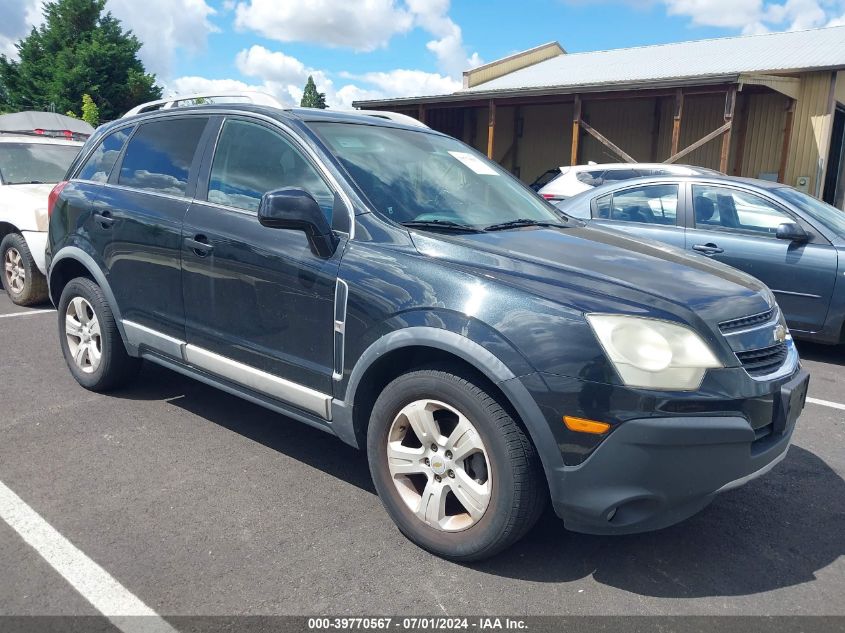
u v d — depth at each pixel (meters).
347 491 3.42
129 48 52.16
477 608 2.55
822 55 17.33
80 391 4.66
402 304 2.82
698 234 6.53
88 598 2.53
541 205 4.09
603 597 2.64
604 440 2.46
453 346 2.65
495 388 2.65
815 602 2.65
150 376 5.02
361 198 3.17
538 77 23.44
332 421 3.15
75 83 49.16
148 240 3.94
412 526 2.91
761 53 19.30
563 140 22.19
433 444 2.82
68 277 4.79
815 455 4.05
